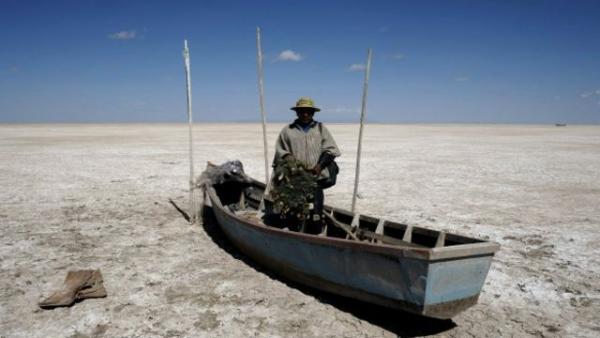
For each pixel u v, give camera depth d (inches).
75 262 281.4
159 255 295.0
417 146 1246.9
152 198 482.9
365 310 214.1
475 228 369.1
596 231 359.3
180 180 597.6
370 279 192.4
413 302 178.1
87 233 347.3
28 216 401.4
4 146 1149.7
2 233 346.0
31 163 772.0
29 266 274.2
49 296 228.8
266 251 253.0
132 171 677.9
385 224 254.5
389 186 564.7
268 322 202.8
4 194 498.0
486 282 253.4
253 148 1104.8
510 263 284.4
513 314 214.4
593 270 272.8
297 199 256.2
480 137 1841.8
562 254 302.4
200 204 452.8
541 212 426.9
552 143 1416.1
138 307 217.8
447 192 526.6
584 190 544.1
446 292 176.4
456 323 203.6
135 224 374.6
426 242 228.5
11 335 191.6
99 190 526.3
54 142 1321.4
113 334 192.4
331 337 190.1
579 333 196.7
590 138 1774.1
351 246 192.4
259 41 359.3
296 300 225.0
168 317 207.8
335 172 279.9
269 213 325.7
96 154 933.8
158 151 1010.7
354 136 1897.1
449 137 1825.8
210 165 463.5
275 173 275.1
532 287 246.7
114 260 285.3
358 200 480.4
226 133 2117.4
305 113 268.1
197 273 261.9
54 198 479.2
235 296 229.9
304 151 268.2
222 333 193.2
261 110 370.0
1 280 251.8
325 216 280.2
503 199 487.8
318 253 213.0
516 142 1467.8
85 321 203.8
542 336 193.3
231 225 287.1
